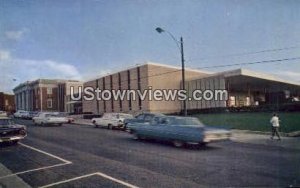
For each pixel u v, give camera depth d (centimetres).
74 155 1319
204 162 1099
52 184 854
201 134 1424
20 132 1784
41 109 7919
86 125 3412
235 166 1018
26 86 8800
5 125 1791
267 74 4228
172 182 831
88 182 860
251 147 1501
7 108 9469
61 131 2575
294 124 2392
